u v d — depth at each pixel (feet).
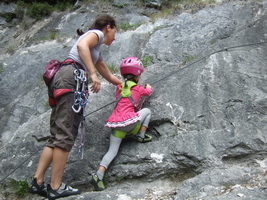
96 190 10.55
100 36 10.37
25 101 15.17
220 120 11.09
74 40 18.60
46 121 12.92
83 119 10.39
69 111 9.74
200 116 11.35
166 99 12.13
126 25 18.38
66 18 20.39
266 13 15.67
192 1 18.83
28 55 18.37
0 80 17.08
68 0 21.81
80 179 11.06
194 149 10.52
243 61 12.61
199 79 12.42
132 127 10.70
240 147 10.30
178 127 11.37
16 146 12.55
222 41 14.47
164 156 10.73
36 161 11.85
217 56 13.17
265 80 11.80
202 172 10.16
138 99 11.28
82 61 10.23
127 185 10.82
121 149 11.22
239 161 10.29
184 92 12.19
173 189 10.27
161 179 10.72
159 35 16.51
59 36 19.19
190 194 9.41
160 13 18.79
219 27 15.85
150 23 18.10
